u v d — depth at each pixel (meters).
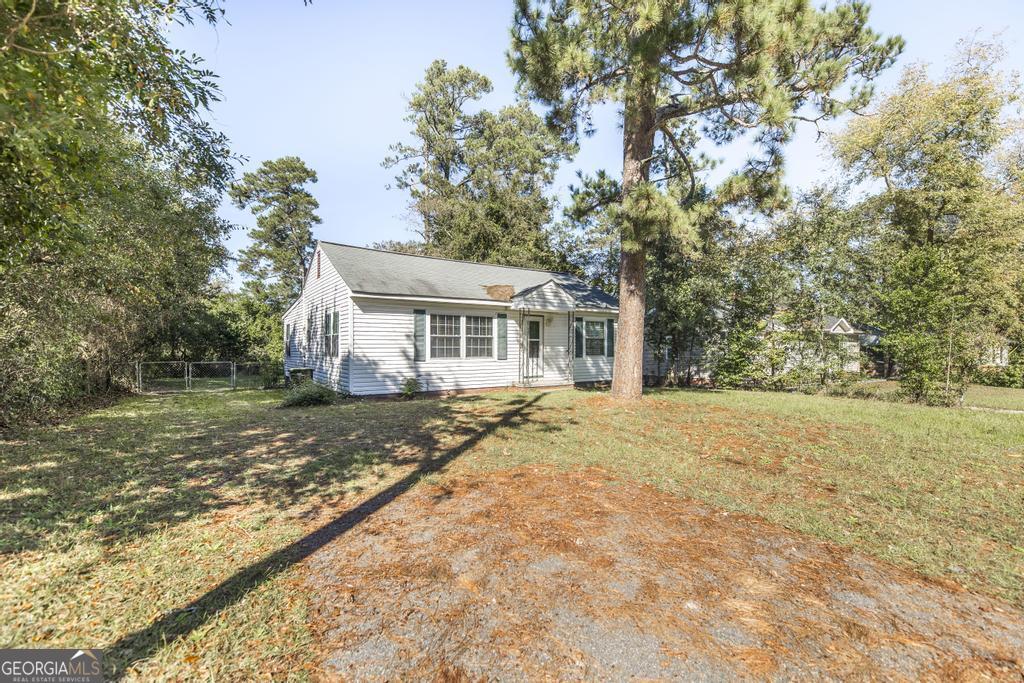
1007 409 10.36
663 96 8.74
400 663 2.08
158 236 10.45
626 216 8.29
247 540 3.35
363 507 4.02
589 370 16.11
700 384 16.84
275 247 33.28
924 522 3.79
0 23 2.62
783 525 3.72
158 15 3.64
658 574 2.91
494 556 3.12
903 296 11.20
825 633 2.33
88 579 2.78
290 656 2.12
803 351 13.94
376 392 11.55
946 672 2.05
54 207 4.03
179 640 2.22
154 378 17.33
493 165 27.95
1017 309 12.89
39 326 7.54
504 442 6.42
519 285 15.36
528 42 8.27
